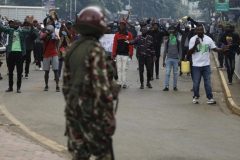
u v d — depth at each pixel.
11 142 14.73
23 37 26.11
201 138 16.47
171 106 23.11
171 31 28.47
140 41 29.25
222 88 30.38
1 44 44.00
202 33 23.47
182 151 14.59
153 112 21.39
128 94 26.91
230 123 19.38
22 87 28.86
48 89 28.03
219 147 15.25
